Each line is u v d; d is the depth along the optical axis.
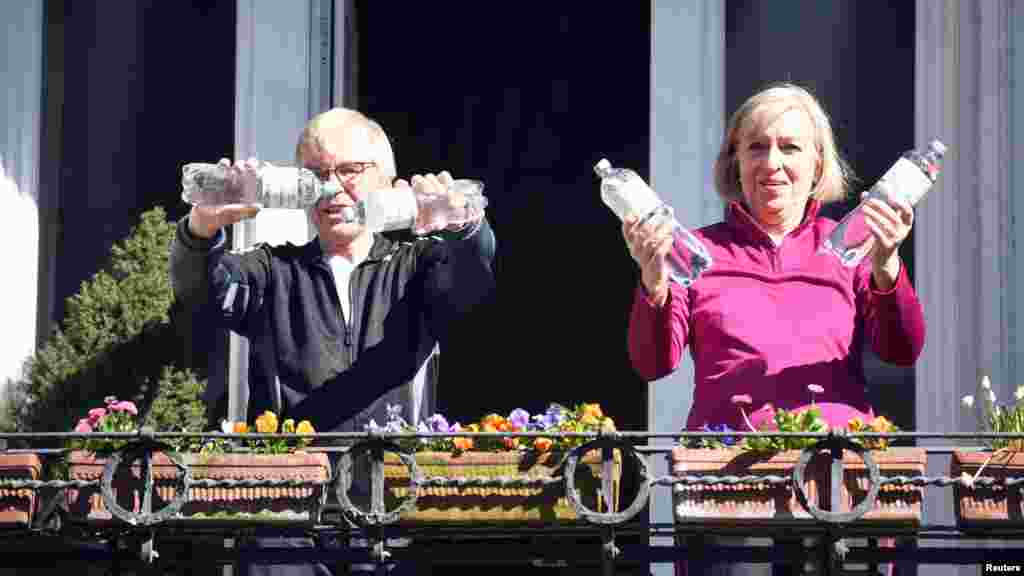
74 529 17.48
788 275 18.55
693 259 18.39
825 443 16.52
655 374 18.34
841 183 19.66
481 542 19.33
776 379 18.09
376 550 16.94
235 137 24.39
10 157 24.31
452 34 25.41
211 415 23.16
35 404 22.78
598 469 16.97
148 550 16.89
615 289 25.02
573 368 24.95
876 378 23.20
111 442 17.41
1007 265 22.78
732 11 24.33
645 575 18.33
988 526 16.92
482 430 17.72
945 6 23.41
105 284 23.02
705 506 16.70
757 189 18.88
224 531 17.61
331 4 24.72
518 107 25.30
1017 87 23.02
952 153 23.11
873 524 16.81
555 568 23.30
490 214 25.23
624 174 17.75
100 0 24.89
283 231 21.25
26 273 24.20
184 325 23.12
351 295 19.31
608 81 25.17
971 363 22.70
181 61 24.72
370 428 16.88
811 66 24.09
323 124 19.59
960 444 22.62
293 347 19.16
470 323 25.14
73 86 24.78
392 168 19.89
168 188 24.53
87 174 24.59
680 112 24.08
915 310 18.11
